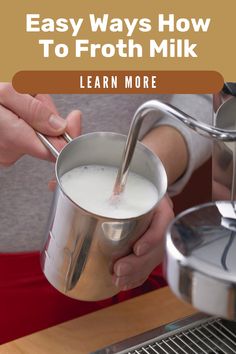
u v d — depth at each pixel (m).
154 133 1.12
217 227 0.55
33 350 0.86
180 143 1.12
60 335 0.89
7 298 1.13
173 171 1.11
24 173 1.12
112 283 0.80
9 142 0.89
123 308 0.93
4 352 0.85
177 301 0.95
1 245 1.17
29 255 1.17
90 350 0.87
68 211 0.73
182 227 0.55
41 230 1.17
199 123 0.57
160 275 1.15
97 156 0.80
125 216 0.74
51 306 1.12
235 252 0.52
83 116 1.15
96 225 0.73
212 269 0.50
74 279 0.78
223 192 0.69
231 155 0.66
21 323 1.12
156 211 0.82
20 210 1.15
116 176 0.80
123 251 0.77
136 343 0.82
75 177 0.79
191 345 0.81
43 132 0.88
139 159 0.79
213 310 0.49
